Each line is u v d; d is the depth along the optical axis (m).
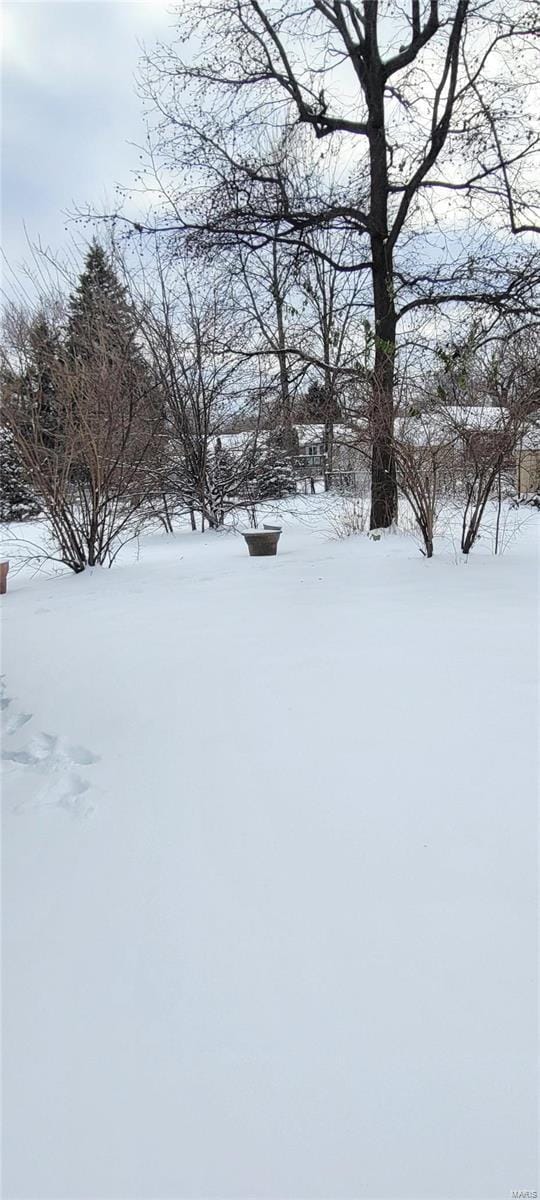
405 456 6.51
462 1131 1.17
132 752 2.78
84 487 8.00
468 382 6.80
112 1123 1.22
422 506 6.61
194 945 1.65
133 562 8.62
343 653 3.77
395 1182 1.10
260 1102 1.24
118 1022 1.44
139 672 3.80
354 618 4.54
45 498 7.75
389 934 1.63
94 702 3.41
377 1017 1.40
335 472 11.80
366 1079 1.27
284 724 2.88
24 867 2.03
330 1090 1.26
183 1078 1.30
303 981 1.51
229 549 9.41
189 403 11.91
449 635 3.96
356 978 1.51
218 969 1.57
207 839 2.10
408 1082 1.26
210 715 3.07
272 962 1.57
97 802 2.39
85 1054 1.36
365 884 1.82
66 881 1.95
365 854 1.95
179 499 12.26
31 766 2.76
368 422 7.37
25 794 2.49
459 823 2.06
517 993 1.44
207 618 4.94
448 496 7.06
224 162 9.60
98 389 8.01
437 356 7.96
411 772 2.38
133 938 1.69
